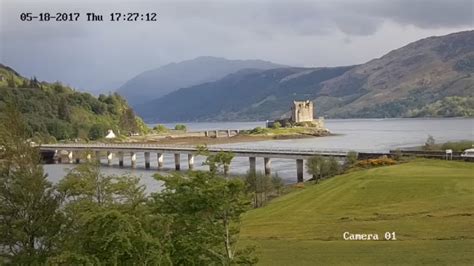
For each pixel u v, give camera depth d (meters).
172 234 29.12
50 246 28.38
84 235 24.89
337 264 43.62
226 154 32.78
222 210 30.17
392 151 126.44
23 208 28.89
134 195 34.09
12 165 29.66
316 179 113.00
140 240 24.77
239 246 51.25
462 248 45.81
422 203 67.75
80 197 32.56
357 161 119.25
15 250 28.53
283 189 100.44
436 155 114.56
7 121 30.41
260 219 69.88
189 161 183.00
